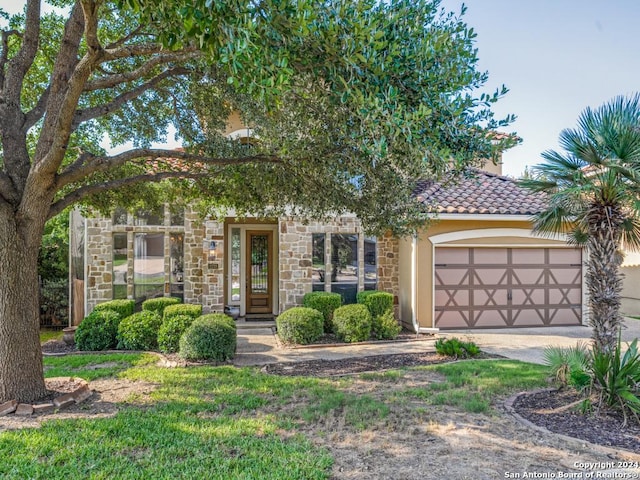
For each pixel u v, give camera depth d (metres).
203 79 8.41
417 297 13.25
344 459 4.61
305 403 6.48
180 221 14.12
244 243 16.03
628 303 17.52
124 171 9.73
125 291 13.73
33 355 6.44
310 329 11.51
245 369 8.62
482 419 5.80
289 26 4.12
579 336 12.66
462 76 5.23
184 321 10.32
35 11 6.88
